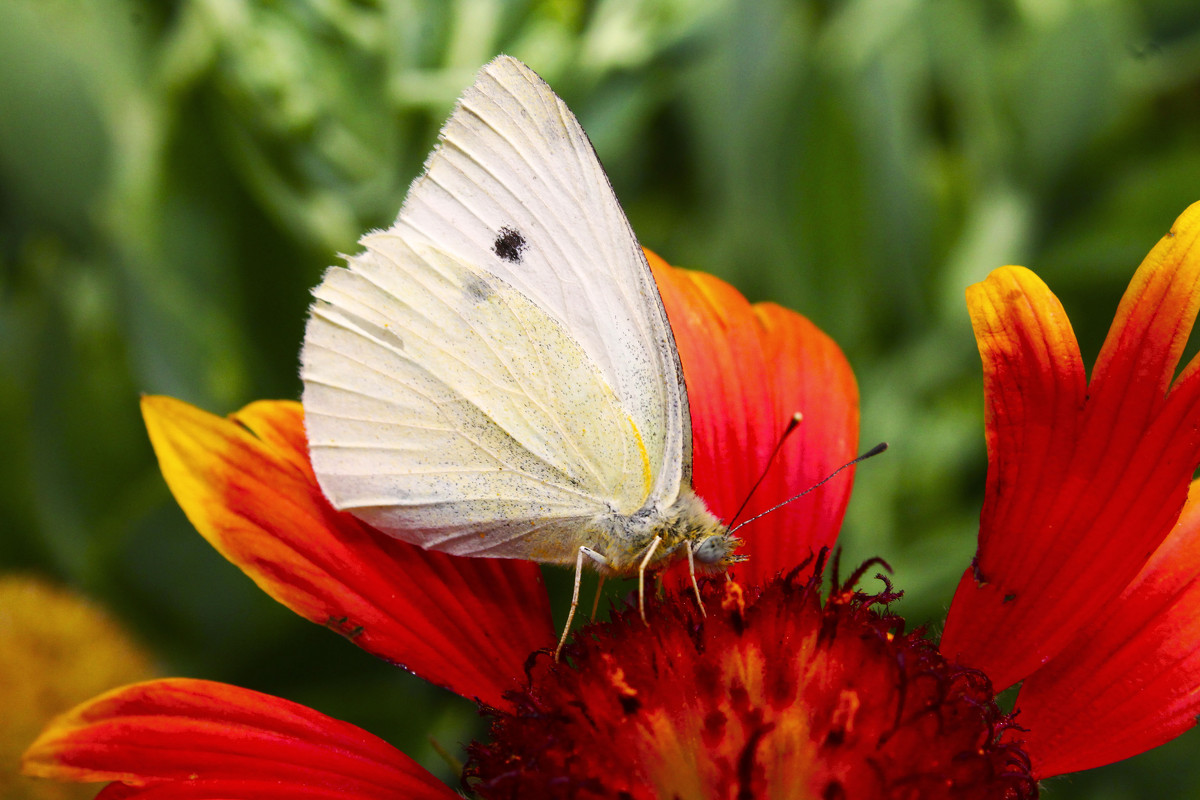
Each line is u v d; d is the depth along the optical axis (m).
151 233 0.21
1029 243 0.24
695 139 0.23
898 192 0.22
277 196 0.21
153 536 0.21
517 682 0.19
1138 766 0.21
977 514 0.22
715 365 0.20
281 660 0.21
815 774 0.18
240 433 0.18
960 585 0.19
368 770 0.18
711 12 0.21
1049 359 0.19
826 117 0.22
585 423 0.19
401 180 0.21
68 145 0.21
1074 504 0.19
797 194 0.22
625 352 0.19
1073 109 0.23
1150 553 0.18
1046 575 0.19
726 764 0.18
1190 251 0.18
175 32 0.22
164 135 0.21
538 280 0.19
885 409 0.22
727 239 0.22
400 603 0.19
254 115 0.21
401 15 0.20
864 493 0.22
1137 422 0.19
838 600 0.19
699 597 0.18
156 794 0.17
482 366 0.18
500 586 0.19
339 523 0.19
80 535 0.21
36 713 0.19
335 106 0.21
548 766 0.18
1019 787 0.18
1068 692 0.19
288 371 0.22
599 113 0.21
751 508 0.20
